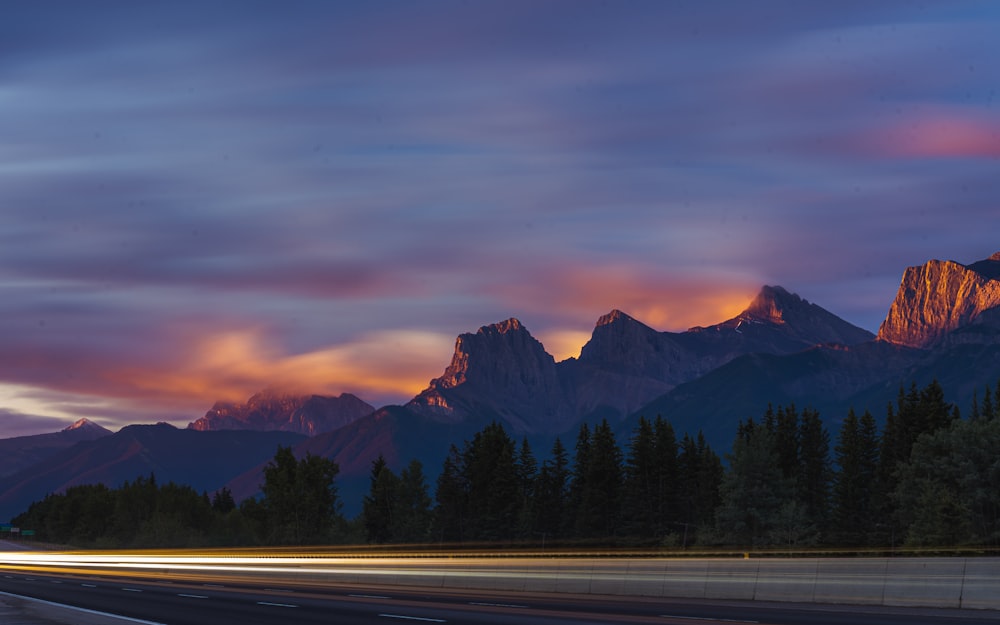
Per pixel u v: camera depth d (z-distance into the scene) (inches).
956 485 3567.9
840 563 1128.8
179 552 3191.4
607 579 1429.6
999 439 3457.2
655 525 5054.1
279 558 2239.2
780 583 1186.0
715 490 5044.3
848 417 4837.6
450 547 3602.4
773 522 4065.0
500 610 1112.8
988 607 979.9
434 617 1042.1
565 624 932.0
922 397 4613.7
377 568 1923.0
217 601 1376.7
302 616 1096.8
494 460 5920.3
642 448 5157.5
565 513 5408.5
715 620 922.1
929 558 1047.6
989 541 3287.4
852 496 4606.3
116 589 1745.8
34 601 1244.5
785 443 5152.6
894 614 959.0
